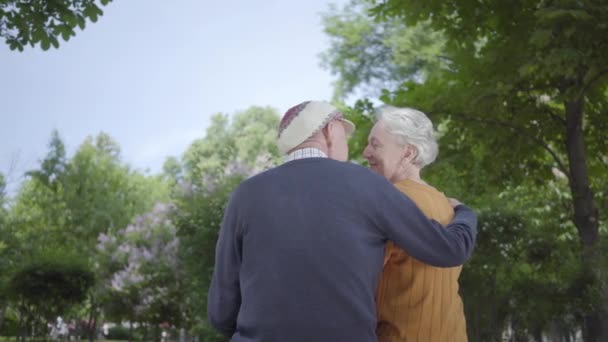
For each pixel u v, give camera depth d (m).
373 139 1.78
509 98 8.91
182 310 19.58
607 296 7.31
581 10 6.83
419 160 1.74
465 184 9.73
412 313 1.49
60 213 28.58
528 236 7.84
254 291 1.36
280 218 1.40
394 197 1.44
